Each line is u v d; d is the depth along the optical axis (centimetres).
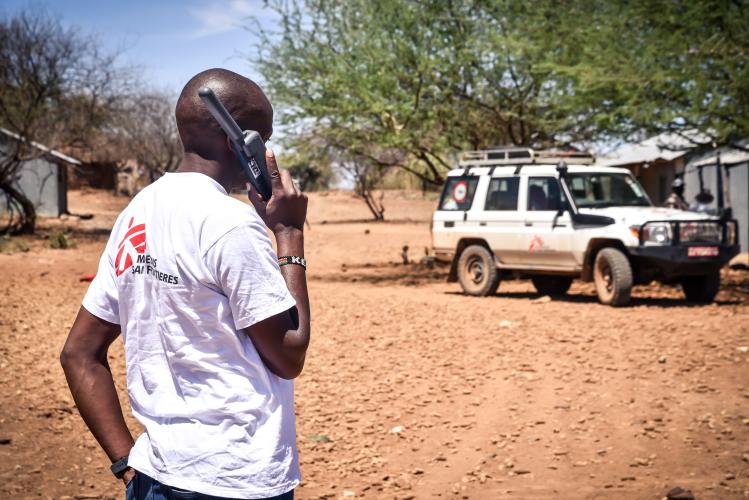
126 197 5669
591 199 1286
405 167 1936
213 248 191
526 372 793
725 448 572
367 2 1762
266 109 214
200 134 207
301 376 806
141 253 199
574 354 852
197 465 189
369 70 1720
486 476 540
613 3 1304
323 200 5862
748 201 1988
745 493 492
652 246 1166
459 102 1803
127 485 206
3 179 2778
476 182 1418
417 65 1711
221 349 194
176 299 193
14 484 515
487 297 1391
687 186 2386
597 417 654
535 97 1736
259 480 190
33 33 2678
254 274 192
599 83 1281
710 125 1234
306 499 505
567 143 1788
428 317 1121
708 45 1205
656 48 1234
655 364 797
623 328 974
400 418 670
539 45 1448
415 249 2822
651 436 604
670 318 1033
